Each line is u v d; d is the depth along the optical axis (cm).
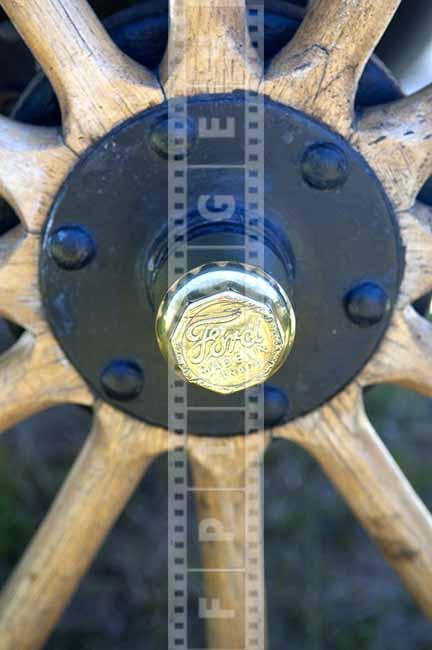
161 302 63
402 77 81
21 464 119
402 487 74
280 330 62
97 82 65
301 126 66
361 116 67
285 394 70
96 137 66
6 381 70
